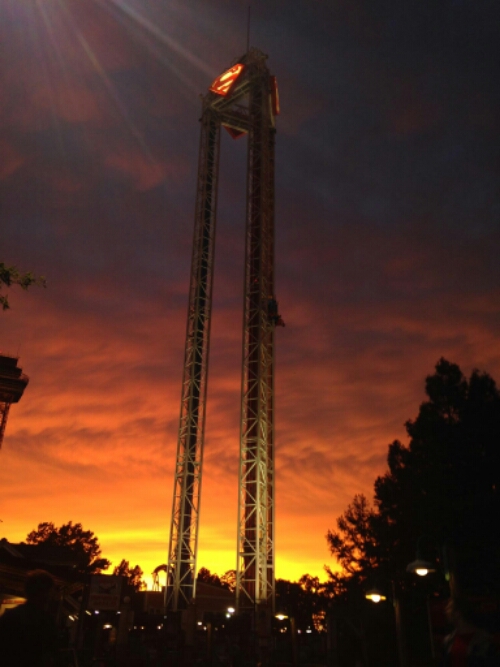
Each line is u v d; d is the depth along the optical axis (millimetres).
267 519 62938
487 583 23625
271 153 82500
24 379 107375
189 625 48688
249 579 60688
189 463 69750
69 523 123812
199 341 75312
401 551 31766
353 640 38719
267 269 75438
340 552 38719
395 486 32688
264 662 45312
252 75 84438
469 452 25469
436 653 18047
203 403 71938
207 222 81688
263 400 67625
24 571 30828
